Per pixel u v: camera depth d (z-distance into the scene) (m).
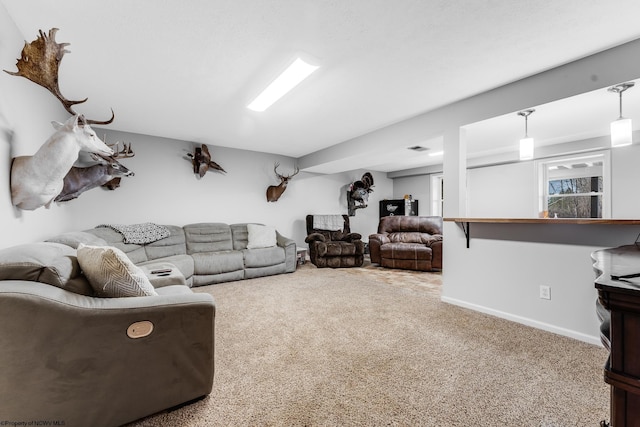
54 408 1.09
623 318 0.60
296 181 5.88
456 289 2.91
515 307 2.47
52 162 1.65
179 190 4.44
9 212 1.65
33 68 1.43
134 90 2.64
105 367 1.17
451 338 2.13
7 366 1.02
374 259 5.36
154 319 1.26
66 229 3.22
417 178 7.01
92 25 1.73
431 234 5.46
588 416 1.31
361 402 1.40
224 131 3.99
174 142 4.39
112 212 3.87
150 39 1.87
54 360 1.08
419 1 1.54
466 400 1.42
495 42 1.90
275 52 2.02
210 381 1.40
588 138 3.95
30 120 2.00
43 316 1.06
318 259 5.06
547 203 4.77
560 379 1.60
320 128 3.84
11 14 1.62
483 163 5.19
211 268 3.78
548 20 1.68
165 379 1.29
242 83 2.49
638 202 3.64
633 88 2.15
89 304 1.17
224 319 2.53
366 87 2.57
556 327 2.22
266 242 4.58
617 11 1.59
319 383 1.56
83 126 1.73
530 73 2.32
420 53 2.04
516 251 2.46
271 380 1.59
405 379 1.60
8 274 1.12
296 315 2.63
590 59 2.05
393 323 2.43
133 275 1.42
